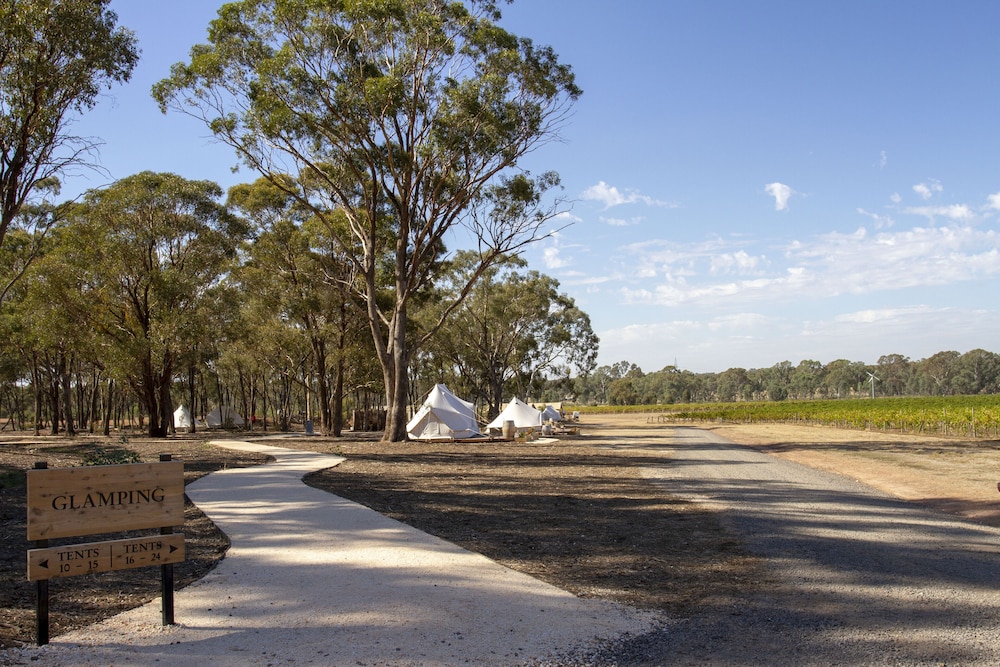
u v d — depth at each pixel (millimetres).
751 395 156375
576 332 67500
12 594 5926
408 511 10781
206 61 23781
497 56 25391
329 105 25109
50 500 4703
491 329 59562
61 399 66125
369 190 29062
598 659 4594
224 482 13750
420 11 24922
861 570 7121
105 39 15781
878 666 4457
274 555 7445
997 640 4961
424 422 33562
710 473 17422
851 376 145125
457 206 28594
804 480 15758
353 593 5996
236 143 26234
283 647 4699
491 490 13859
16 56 15297
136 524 5020
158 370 38438
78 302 34094
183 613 5441
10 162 15820
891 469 17766
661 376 158125
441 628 5117
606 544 8461
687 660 4582
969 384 126250
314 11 23812
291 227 38188
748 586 6492
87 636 4887
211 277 38375
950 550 8117
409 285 29422
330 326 39531
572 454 24344
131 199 34312
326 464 18000
